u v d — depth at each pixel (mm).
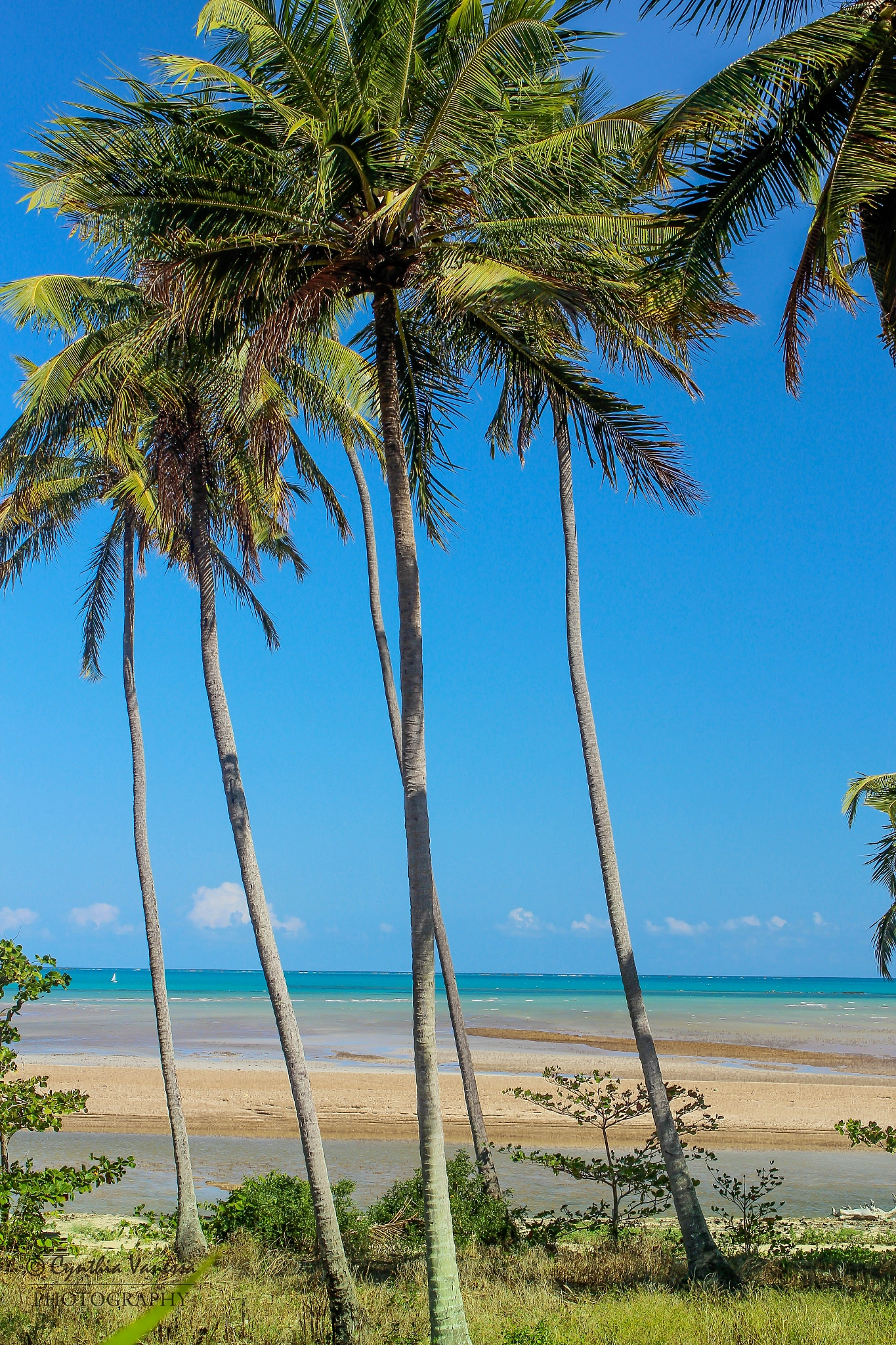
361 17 9312
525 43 8703
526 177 9625
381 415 10297
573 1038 55469
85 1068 35562
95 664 18703
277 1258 13156
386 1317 10828
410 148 9547
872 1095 31297
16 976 9984
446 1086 31844
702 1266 11500
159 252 10219
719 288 10086
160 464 13984
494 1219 14375
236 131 9688
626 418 11133
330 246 10023
